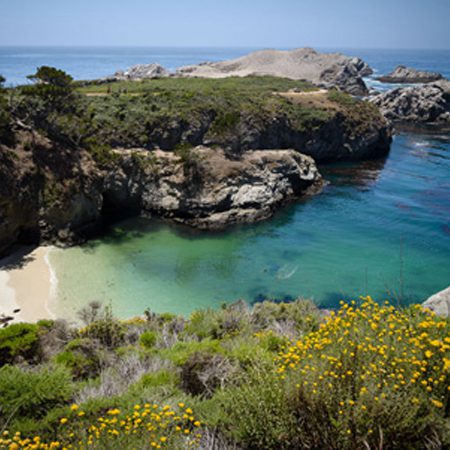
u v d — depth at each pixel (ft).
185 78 328.90
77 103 165.78
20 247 112.88
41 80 150.51
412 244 120.88
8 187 109.29
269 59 547.90
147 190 140.87
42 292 91.61
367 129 223.10
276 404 20.93
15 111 133.28
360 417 18.53
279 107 210.18
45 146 125.08
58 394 30.45
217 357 32.94
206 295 94.99
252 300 93.81
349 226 134.92
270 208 144.97
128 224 135.44
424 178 185.26
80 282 97.25
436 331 23.30
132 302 90.43
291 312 55.16
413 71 532.73
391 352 21.74
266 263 110.93
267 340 36.99
